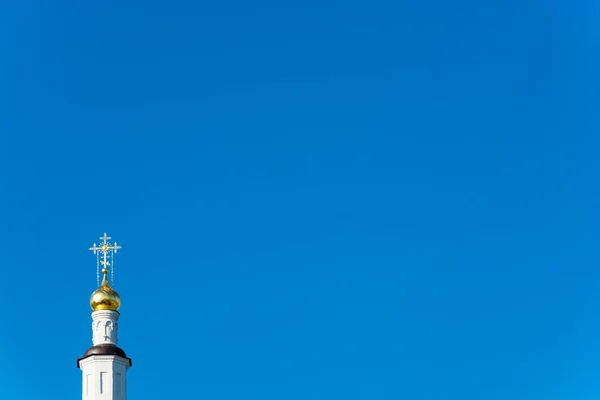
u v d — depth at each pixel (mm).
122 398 80000
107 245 85875
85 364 80625
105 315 82750
